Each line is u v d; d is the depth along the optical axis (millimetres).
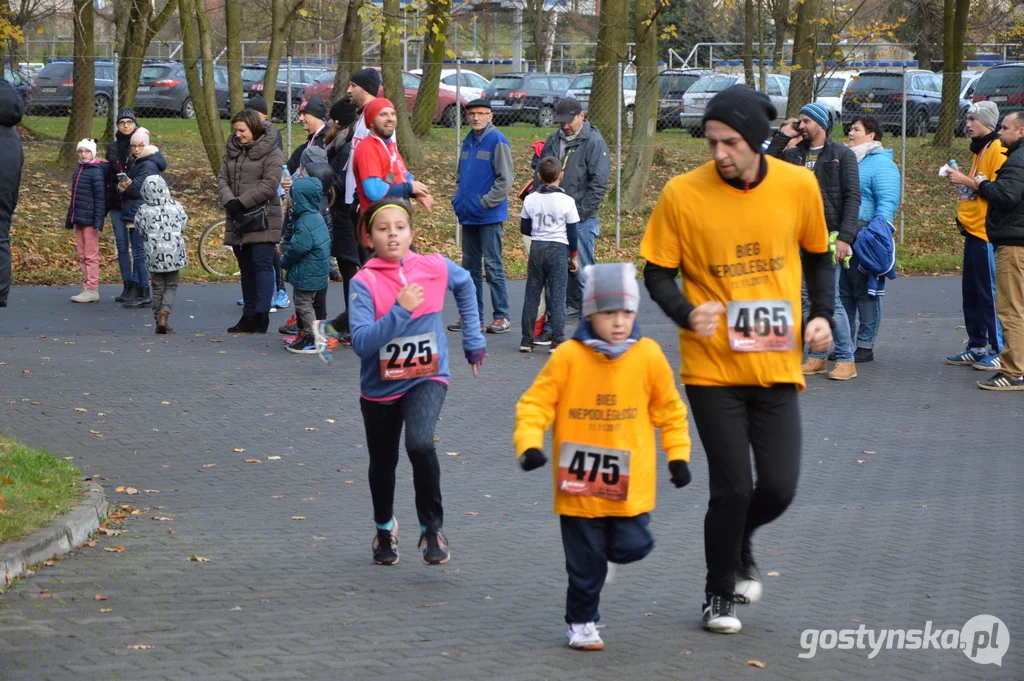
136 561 6098
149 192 12789
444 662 4797
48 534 6121
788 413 5109
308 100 13656
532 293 12180
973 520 7105
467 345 6105
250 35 43125
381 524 6145
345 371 11273
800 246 5191
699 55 46406
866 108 29812
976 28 37688
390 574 6008
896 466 8375
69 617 5242
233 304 15234
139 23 22688
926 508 7359
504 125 33000
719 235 4977
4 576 5629
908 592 5809
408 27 22188
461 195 13148
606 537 4980
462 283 6027
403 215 5828
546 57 44469
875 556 6391
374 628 5199
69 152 22281
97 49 39031
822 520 7078
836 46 24797
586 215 13562
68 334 12898
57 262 18047
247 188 12750
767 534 6785
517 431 4895
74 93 22219
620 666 4789
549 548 6500
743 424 5066
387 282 5848
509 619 5363
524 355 12195
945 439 9156
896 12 33531
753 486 5227
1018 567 6219
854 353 12125
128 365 11281
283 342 12594
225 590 5680
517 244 20656
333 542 6566
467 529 6848
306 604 5508
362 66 22812
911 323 14531
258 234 12820
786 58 31234
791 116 23016
